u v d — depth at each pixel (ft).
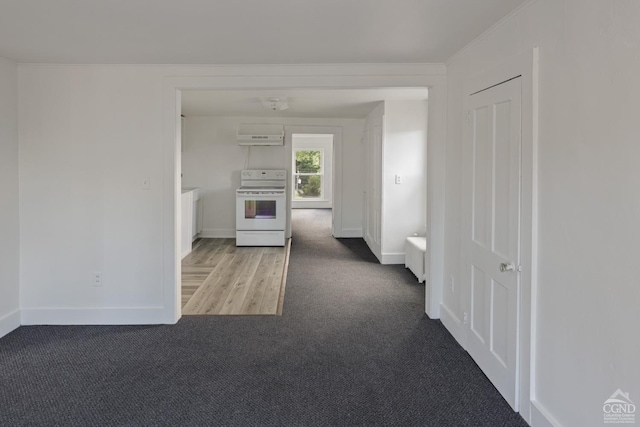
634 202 4.69
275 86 11.19
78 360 9.50
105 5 7.09
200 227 24.48
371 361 9.47
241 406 7.69
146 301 11.67
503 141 7.69
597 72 5.23
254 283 15.76
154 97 11.20
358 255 20.44
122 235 11.48
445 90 11.18
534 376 6.86
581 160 5.56
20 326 11.43
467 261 9.61
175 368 9.14
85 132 11.25
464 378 8.66
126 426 7.07
